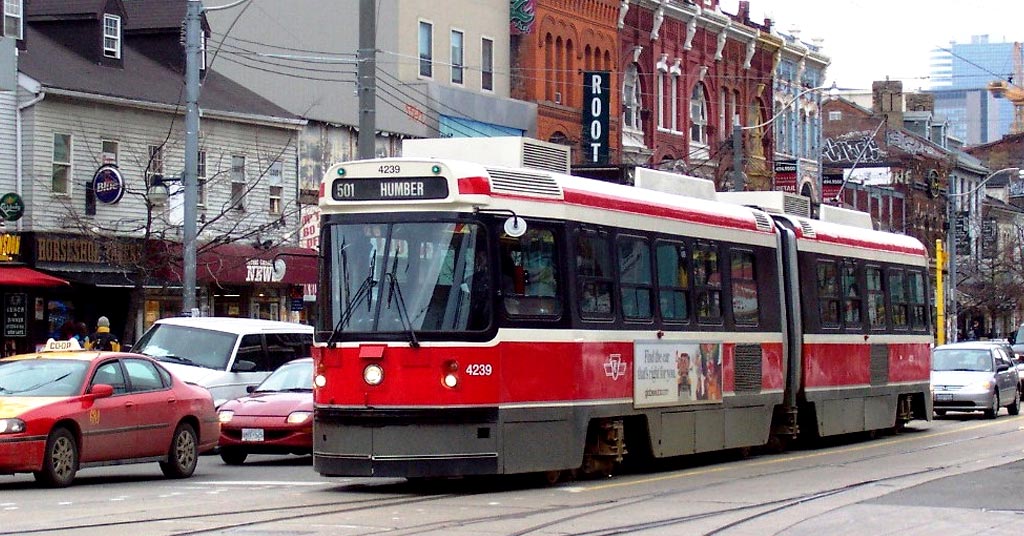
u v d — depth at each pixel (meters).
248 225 43.41
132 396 19.95
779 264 24.61
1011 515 15.55
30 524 14.52
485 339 17.31
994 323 86.56
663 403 20.52
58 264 37.78
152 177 37.41
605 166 23.16
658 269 20.69
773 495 17.66
